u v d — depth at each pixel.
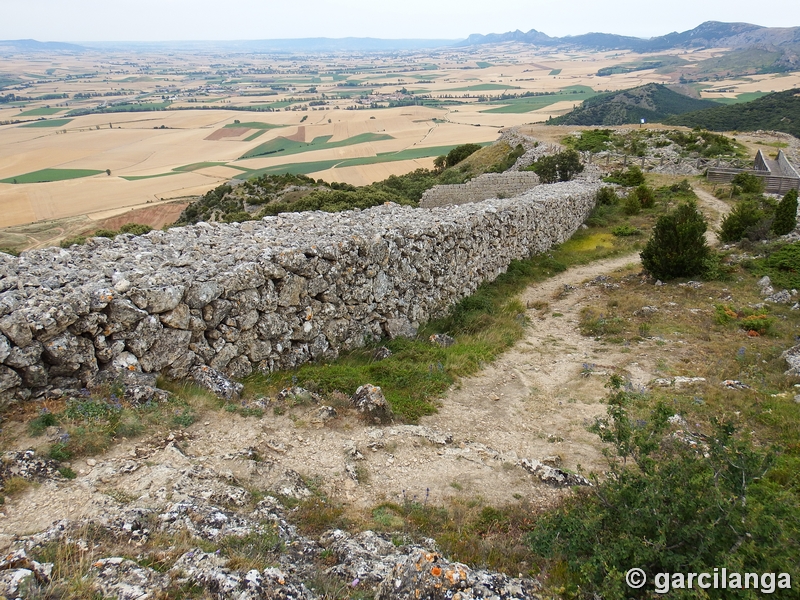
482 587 5.17
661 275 20.14
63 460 6.53
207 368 9.23
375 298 13.05
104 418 7.36
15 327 7.04
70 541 5.11
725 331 14.77
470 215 18.34
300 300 11.04
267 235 12.49
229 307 9.63
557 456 8.80
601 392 11.34
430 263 15.32
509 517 6.96
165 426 7.69
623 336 14.87
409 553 5.67
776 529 5.35
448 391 11.30
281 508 6.46
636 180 39.06
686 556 5.29
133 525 5.50
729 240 24.08
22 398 7.29
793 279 18.14
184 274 9.36
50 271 8.85
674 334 14.71
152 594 4.59
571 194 28.75
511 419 10.28
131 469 6.53
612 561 5.40
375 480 7.62
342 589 5.17
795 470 7.69
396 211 17.89
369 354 12.59
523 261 22.92
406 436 8.88
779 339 13.88
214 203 50.56
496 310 17.34
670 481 5.88
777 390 10.78
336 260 11.73
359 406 9.36
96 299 7.85
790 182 34.97
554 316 17.08
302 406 9.20
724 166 42.88
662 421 6.93
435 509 7.05
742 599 4.79
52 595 4.40
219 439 7.81
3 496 5.74
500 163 49.97
